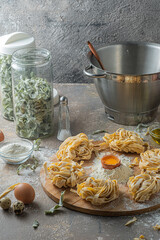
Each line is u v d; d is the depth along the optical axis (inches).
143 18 73.9
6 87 65.5
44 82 60.7
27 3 75.3
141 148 56.6
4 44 63.9
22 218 46.3
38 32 77.9
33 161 56.9
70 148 54.9
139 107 62.1
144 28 74.9
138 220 45.8
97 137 61.9
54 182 49.9
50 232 44.1
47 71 60.8
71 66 80.6
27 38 67.7
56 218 46.3
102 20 75.1
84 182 48.3
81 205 46.9
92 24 75.7
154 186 47.8
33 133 61.5
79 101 73.9
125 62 70.7
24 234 43.9
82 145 56.4
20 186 48.0
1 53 63.9
